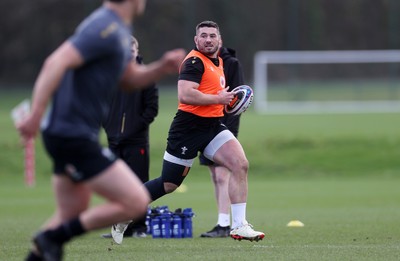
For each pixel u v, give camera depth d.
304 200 63.12
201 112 33.97
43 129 21.53
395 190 72.12
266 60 161.38
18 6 191.00
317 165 92.88
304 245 35.00
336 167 92.31
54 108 21.44
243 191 33.72
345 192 70.38
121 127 40.50
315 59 162.75
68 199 22.69
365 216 50.03
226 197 39.69
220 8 178.50
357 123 123.31
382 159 94.38
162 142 98.38
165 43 172.62
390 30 162.75
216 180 40.25
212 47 34.34
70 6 187.50
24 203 62.41
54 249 21.44
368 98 160.38
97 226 21.72
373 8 185.38
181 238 38.94
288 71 164.25
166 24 172.12
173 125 34.75
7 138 103.69
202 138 34.31
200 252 32.31
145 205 21.89
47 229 21.67
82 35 20.95
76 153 21.39
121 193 21.53
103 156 21.62
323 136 102.69
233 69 40.16
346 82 163.50
